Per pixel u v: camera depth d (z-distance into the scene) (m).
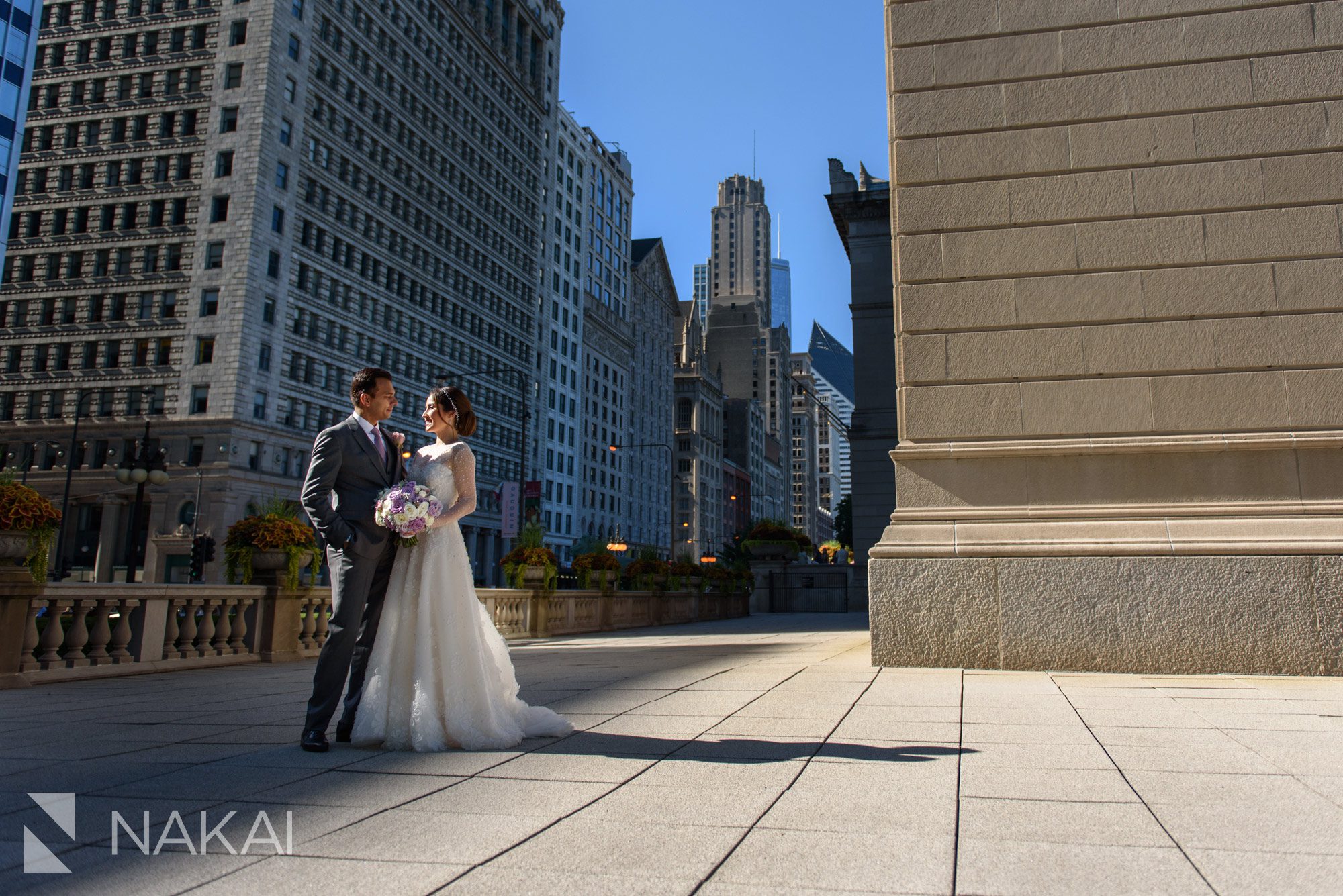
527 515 47.78
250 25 53.56
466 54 75.25
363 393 5.21
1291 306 8.56
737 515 156.62
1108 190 9.10
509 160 83.00
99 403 52.56
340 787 3.92
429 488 5.04
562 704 6.53
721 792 3.75
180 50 55.16
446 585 4.96
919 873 2.74
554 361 92.25
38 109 56.84
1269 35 9.05
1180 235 8.88
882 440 38.41
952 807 3.49
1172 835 3.11
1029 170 9.30
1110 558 8.34
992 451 8.86
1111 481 8.67
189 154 53.78
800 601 37.53
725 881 2.67
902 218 9.52
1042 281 9.08
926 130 9.61
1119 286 8.92
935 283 9.34
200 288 51.78
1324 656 7.86
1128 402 8.73
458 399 5.34
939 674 8.08
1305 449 8.38
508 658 5.27
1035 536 8.57
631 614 24.81
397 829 3.25
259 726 5.80
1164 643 8.12
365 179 61.78
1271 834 3.09
